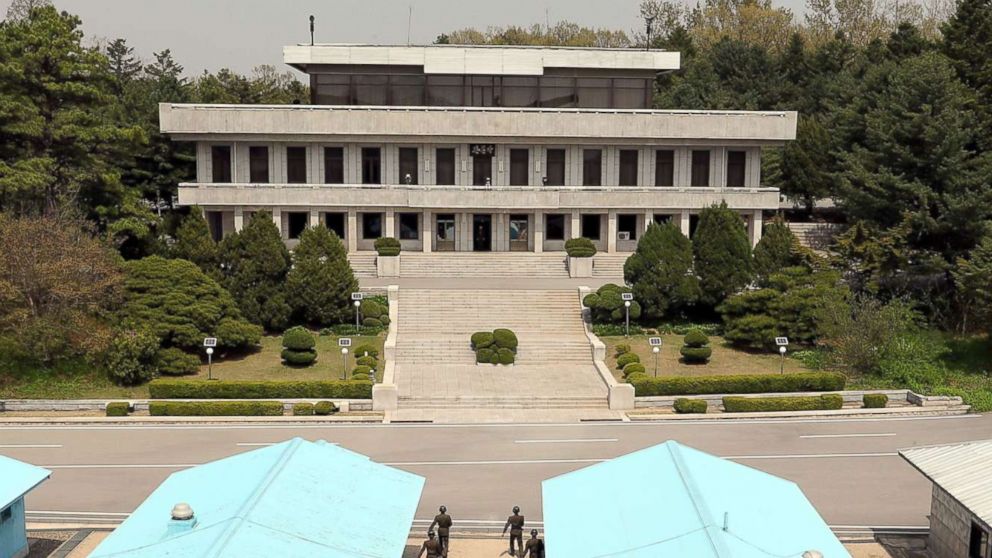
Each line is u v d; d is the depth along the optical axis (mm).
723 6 138375
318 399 43250
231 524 20062
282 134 67562
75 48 57969
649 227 56250
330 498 22297
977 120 61250
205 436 39000
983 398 44750
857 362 47219
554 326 54531
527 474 34469
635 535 20469
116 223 59062
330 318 53688
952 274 52875
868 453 37250
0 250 45594
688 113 68625
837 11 133625
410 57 70938
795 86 98875
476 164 70438
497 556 27125
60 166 58625
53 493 32094
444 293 57594
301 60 70500
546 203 67812
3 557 25062
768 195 68875
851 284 58344
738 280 55000
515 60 71250
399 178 70188
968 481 24844
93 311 47031
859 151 63281
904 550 27812
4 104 54312
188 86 93688
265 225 54219
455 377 46906
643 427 40719
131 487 32781
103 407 42344
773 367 48531
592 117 68562
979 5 72000
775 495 22906
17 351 45031
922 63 59906
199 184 67250
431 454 36750
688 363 48969
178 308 47531
